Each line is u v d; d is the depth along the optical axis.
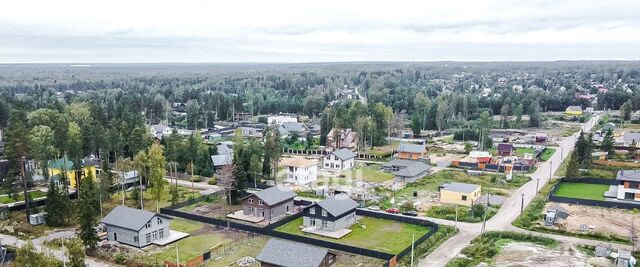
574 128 179.12
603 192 93.81
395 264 59.41
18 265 48.03
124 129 126.06
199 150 112.62
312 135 166.12
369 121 150.62
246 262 61.41
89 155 113.38
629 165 113.62
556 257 62.00
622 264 58.12
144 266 60.03
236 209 86.00
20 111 125.31
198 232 73.38
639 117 193.12
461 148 144.25
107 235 69.81
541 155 131.12
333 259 60.09
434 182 104.12
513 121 190.12
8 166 98.50
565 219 76.69
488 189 96.81
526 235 68.81
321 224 74.50
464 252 63.91
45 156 99.25
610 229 71.88
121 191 96.75
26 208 78.12
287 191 85.38
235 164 92.69
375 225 76.50
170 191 96.25
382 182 105.12
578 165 106.38
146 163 87.12
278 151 107.62
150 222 68.06
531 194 92.62
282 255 57.12
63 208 76.56
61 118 119.38
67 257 59.56
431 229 72.06
